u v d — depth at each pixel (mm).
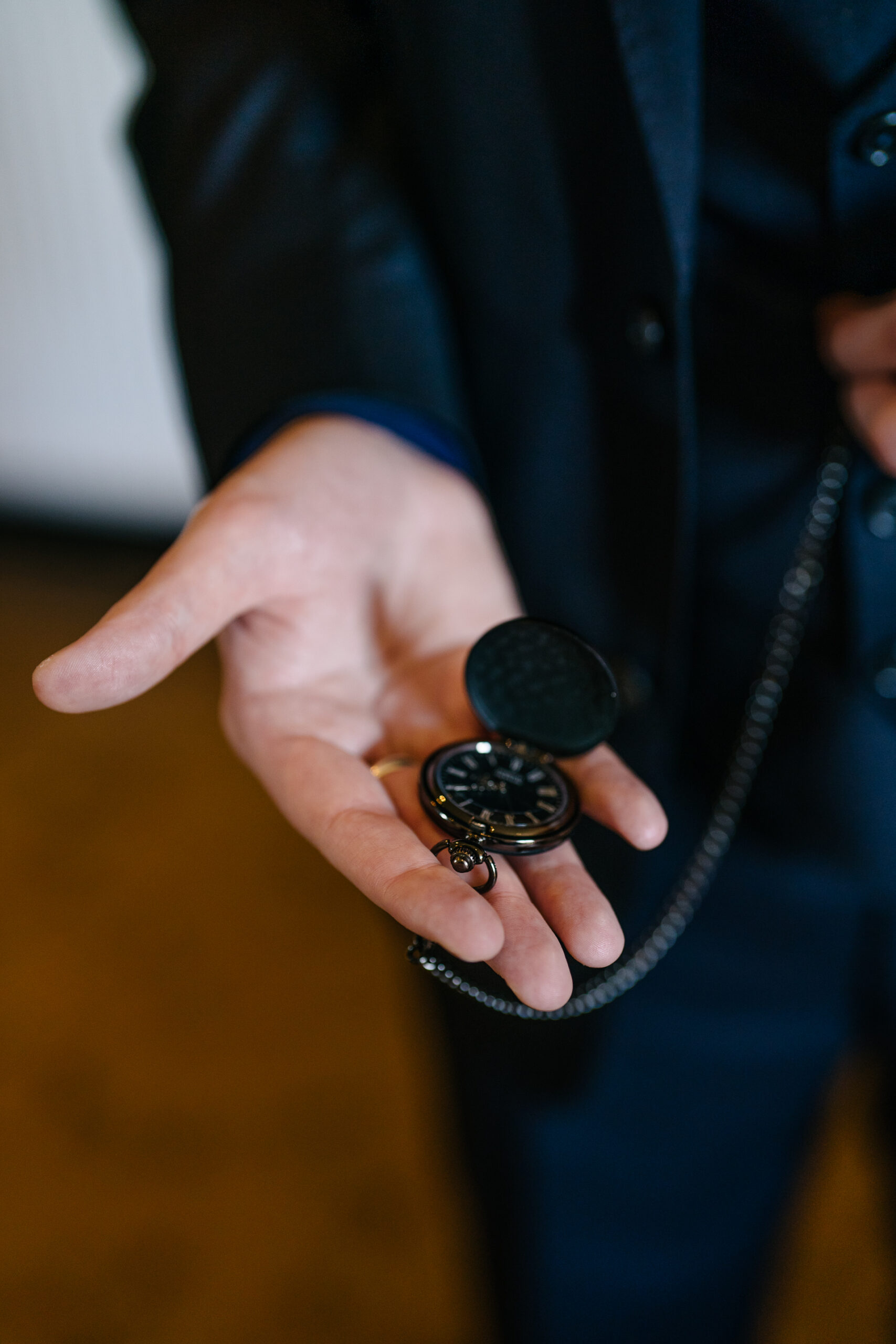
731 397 543
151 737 1360
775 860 602
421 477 535
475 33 491
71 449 1705
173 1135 885
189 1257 799
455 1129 666
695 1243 660
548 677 494
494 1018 573
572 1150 608
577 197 512
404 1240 817
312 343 528
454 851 444
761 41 470
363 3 549
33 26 1350
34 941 1056
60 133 1429
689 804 622
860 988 633
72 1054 946
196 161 544
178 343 556
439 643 530
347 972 1046
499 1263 645
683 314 496
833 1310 806
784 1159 671
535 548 583
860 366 489
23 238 1522
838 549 532
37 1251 799
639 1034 619
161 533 1750
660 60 462
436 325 541
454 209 528
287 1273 795
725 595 574
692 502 550
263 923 1095
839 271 498
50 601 1646
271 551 475
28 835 1188
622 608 572
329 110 540
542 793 475
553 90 494
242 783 1289
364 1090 930
